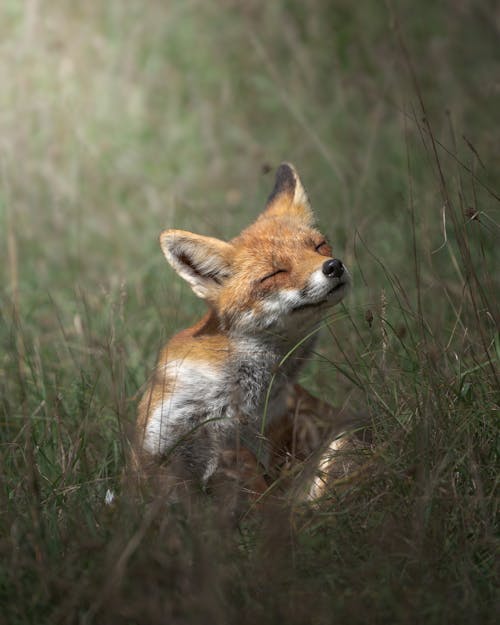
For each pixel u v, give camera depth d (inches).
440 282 419.5
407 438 343.3
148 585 277.1
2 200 667.4
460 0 855.1
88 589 275.9
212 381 389.4
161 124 799.7
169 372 391.2
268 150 753.6
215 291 398.3
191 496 359.3
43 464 371.6
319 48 848.3
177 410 385.4
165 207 669.9
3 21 848.9
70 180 702.5
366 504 319.9
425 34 844.6
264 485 371.2
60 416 396.8
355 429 367.6
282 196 439.2
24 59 802.2
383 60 792.9
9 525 319.6
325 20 880.9
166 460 368.8
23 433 388.8
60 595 282.2
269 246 396.5
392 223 573.6
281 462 404.8
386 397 371.2
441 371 374.0
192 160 755.4
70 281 589.6
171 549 287.6
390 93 751.7
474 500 309.1
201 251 396.5
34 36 816.9
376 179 649.0
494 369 358.6
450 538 303.0
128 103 799.7
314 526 316.2
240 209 669.9
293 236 402.9
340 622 264.2
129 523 305.0
